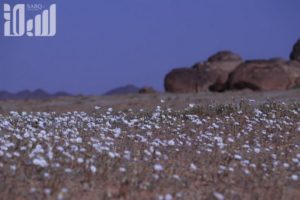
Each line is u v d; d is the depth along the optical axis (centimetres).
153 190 1240
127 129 1995
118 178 1300
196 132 1944
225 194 1234
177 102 3625
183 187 1278
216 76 5766
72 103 4256
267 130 2008
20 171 1305
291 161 1556
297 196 1269
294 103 2720
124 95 5016
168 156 1544
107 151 1536
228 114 2380
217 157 1551
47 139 1645
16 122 2069
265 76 5322
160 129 2005
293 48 6456
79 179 1284
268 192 1272
